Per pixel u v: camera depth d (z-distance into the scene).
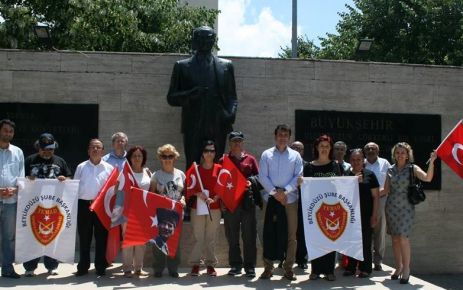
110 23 15.66
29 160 6.92
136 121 9.24
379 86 9.73
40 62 9.08
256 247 7.15
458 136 6.89
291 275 6.75
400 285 6.59
